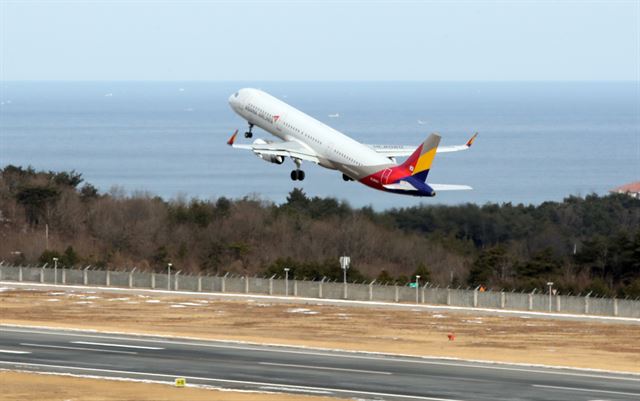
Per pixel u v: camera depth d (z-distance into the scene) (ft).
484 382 613.52
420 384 603.67
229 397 559.79
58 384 586.86
